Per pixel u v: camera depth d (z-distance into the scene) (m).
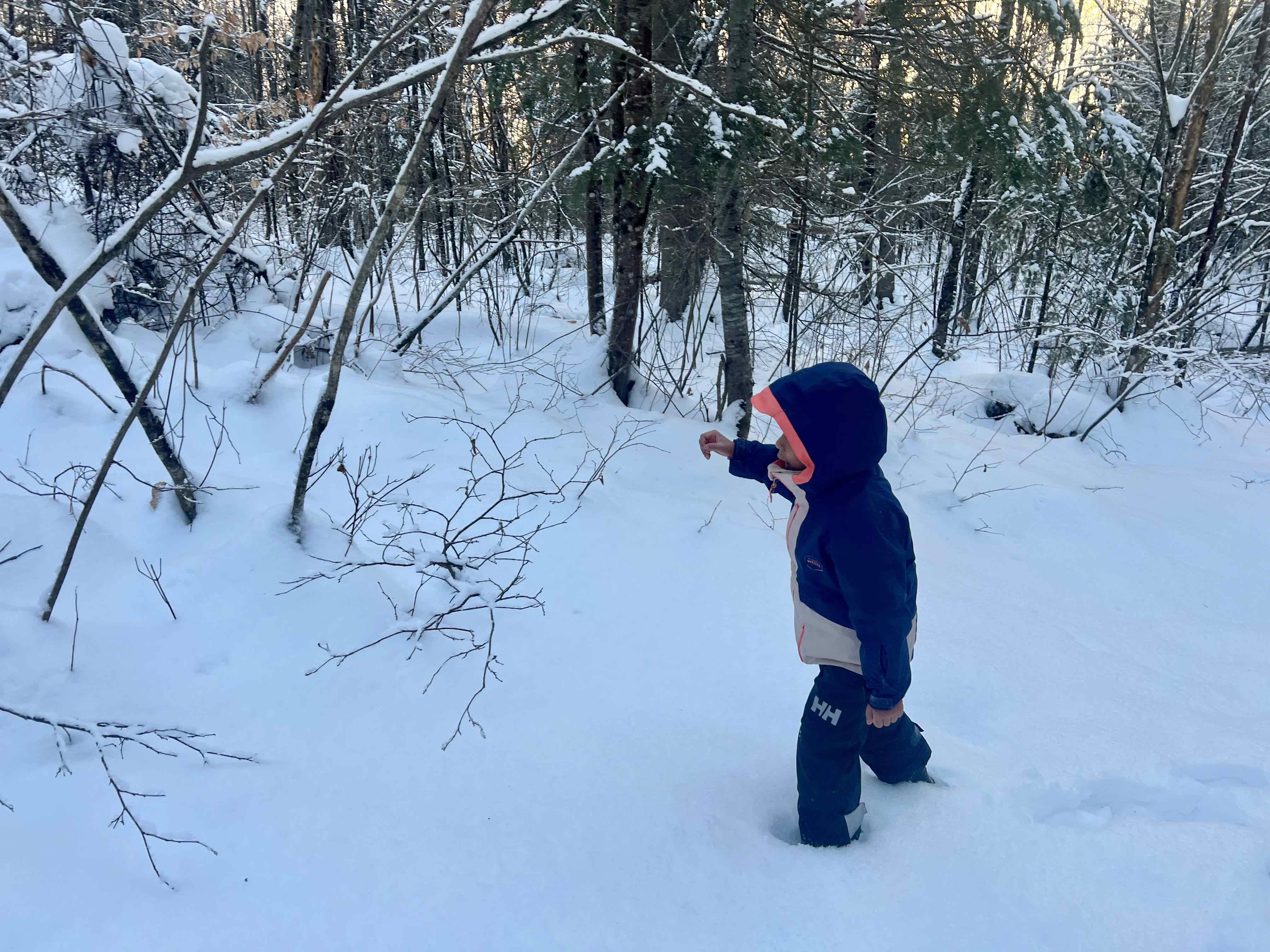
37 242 2.35
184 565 2.82
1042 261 8.50
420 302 7.68
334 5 8.05
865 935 1.74
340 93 2.32
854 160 5.29
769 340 7.84
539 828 1.98
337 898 1.72
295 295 5.37
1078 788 2.32
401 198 2.49
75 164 5.46
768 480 2.36
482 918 1.70
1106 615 4.04
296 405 4.59
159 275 5.68
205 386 4.54
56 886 1.65
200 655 2.48
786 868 1.92
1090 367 8.30
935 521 5.10
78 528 2.36
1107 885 1.88
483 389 5.51
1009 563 4.63
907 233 7.69
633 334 5.85
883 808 2.17
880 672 1.84
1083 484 6.07
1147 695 3.06
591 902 1.78
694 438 5.26
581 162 6.33
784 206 6.13
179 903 1.66
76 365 4.59
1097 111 7.32
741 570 3.55
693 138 5.12
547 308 7.97
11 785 1.91
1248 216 8.82
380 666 2.55
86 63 4.39
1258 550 5.21
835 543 1.90
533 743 2.29
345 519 3.46
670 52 5.45
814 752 2.00
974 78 5.27
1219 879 1.91
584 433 4.93
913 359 9.59
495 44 2.55
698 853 1.95
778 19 5.46
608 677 2.67
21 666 2.23
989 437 7.17
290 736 2.22
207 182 5.54
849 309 6.91
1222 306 8.07
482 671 2.61
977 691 2.88
